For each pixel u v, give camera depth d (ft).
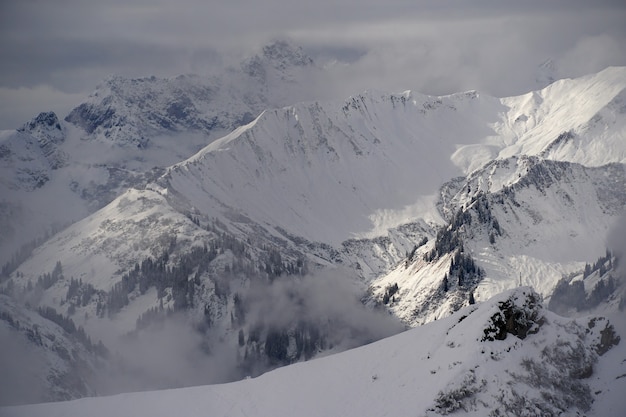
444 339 361.10
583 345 367.25
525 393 333.83
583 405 342.85
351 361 375.45
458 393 328.29
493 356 342.23
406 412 326.65
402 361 360.48
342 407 342.64
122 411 371.97
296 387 368.89
